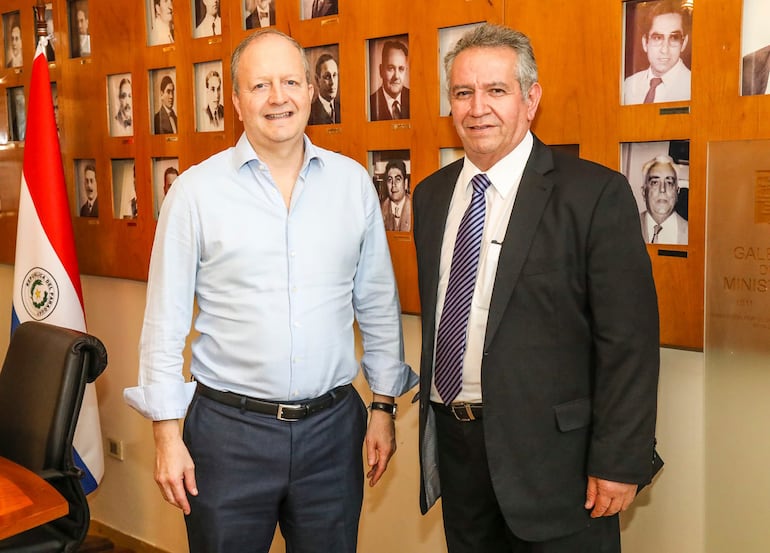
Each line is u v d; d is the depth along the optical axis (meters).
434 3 1.98
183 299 1.70
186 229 1.68
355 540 1.86
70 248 2.77
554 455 1.54
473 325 1.61
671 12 1.64
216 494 1.70
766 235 1.49
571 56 1.78
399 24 2.05
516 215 1.54
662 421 1.82
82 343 1.94
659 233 1.72
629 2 1.69
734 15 1.56
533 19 1.83
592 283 1.48
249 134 1.69
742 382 1.54
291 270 1.69
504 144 1.56
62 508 1.63
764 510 1.54
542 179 1.55
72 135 3.02
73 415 1.92
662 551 1.85
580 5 1.76
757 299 1.51
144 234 2.79
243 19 2.41
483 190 1.62
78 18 2.93
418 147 2.06
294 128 1.65
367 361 1.91
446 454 1.71
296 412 1.71
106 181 2.92
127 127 2.81
